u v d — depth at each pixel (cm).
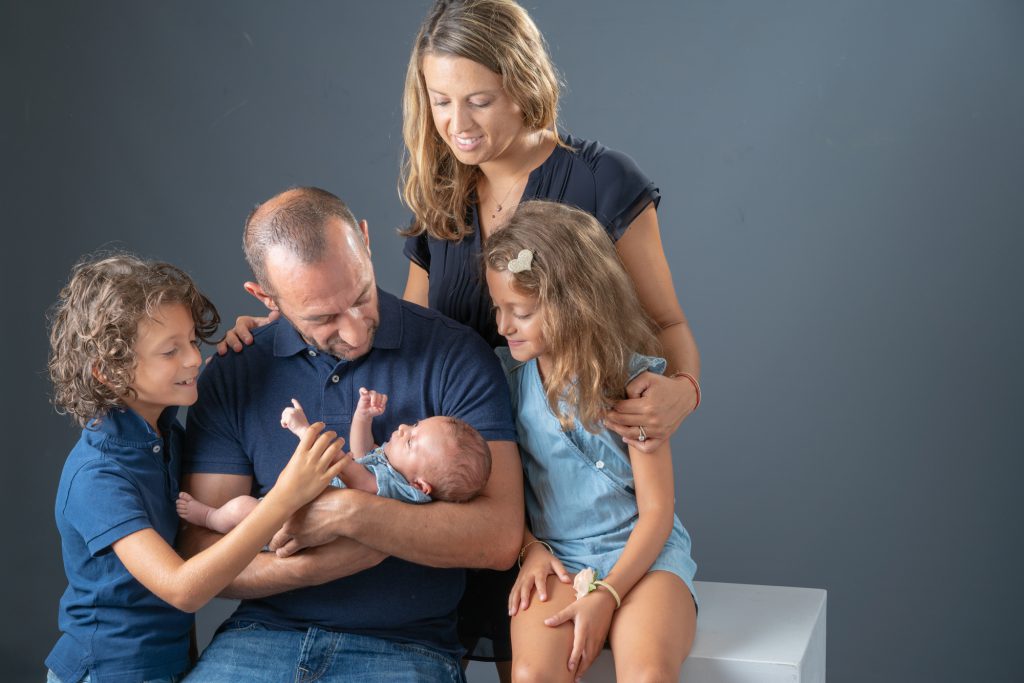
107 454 182
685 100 316
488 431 191
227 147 335
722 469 321
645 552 187
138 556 174
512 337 194
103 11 334
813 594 210
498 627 215
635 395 190
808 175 310
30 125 335
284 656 186
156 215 336
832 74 307
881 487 312
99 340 177
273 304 187
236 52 333
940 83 300
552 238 190
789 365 315
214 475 192
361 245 181
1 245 334
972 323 303
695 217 318
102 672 181
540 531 201
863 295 309
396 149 330
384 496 182
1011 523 304
